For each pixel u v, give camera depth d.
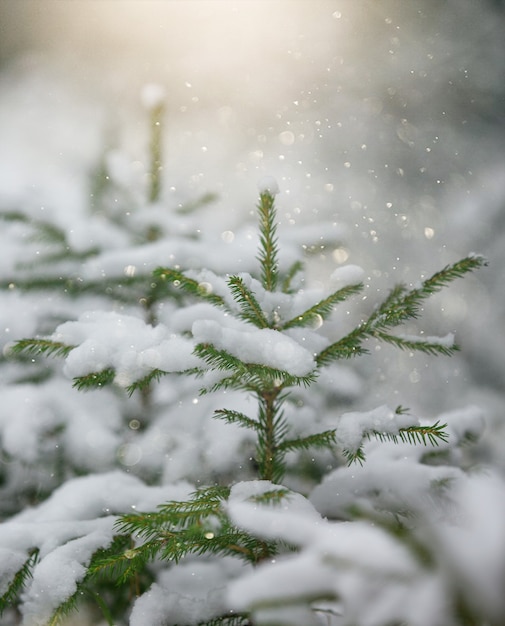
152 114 1.78
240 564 1.48
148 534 1.28
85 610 1.49
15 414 1.65
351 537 1.21
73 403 1.67
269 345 1.28
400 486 1.39
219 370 1.34
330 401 1.72
